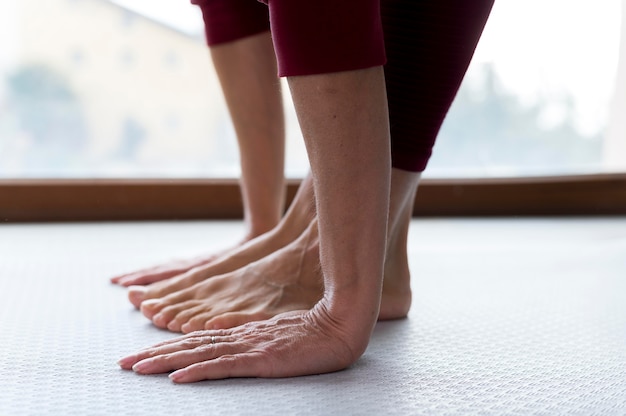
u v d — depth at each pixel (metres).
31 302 1.14
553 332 1.00
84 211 2.21
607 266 1.51
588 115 2.45
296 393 0.74
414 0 0.92
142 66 2.37
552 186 2.40
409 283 1.07
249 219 1.39
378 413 0.69
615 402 0.73
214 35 1.33
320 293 1.01
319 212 0.78
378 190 0.76
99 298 1.18
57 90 2.35
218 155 2.42
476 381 0.79
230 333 0.85
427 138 0.97
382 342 0.94
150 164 2.41
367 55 0.73
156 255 1.61
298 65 0.73
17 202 2.17
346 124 0.73
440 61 0.93
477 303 1.17
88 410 0.69
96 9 2.34
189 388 0.75
